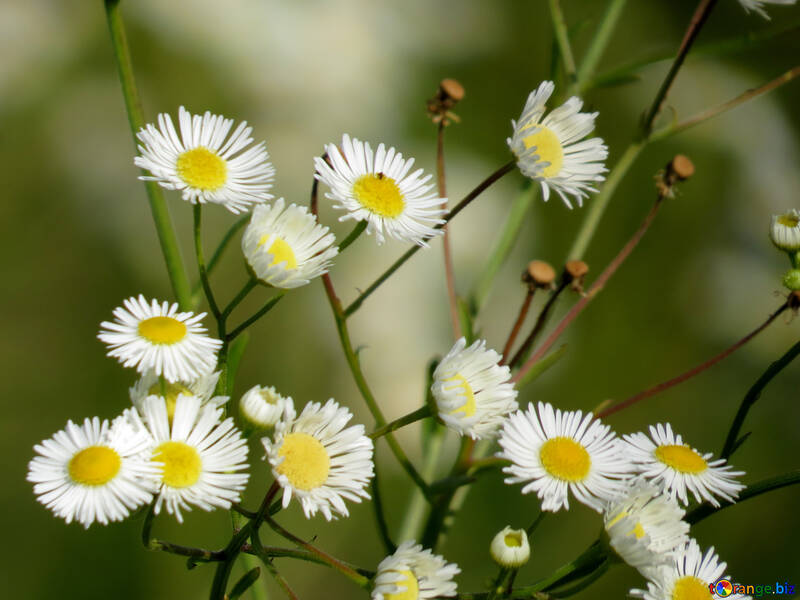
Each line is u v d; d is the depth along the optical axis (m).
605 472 0.47
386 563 0.46
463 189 1.02
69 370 0.88
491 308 0.99
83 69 0.99
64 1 1.01
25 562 0.76
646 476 0.48
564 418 0.47
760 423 1.01
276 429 0.46
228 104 1.00
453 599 0.47
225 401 0.46
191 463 0.46
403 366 0.93
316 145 1.00
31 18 0.99
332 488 0.46
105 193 0.94
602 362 1.02
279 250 0.47
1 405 0.85
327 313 0.94
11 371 0.86
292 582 0.79
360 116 1.03
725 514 0.90
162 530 0.76
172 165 0.48
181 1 1.02
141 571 0.76
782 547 0.89
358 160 0.49
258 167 0.48
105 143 0.96
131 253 0.92
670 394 1.02
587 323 1.03
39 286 0.90
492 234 1.01
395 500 0.86
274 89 1.01
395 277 0.96
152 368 0.47
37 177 0.94
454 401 0.47
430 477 0.54
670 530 0.46
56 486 0.45
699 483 0.48
